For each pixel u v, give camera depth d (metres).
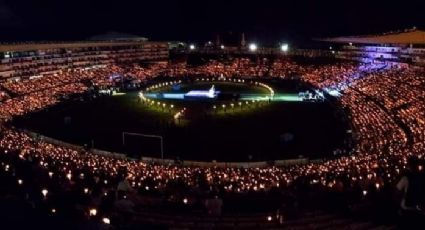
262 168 40.53
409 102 66.44
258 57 132.00
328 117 68.75
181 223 20.64
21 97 86.31
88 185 28.72
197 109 75.62
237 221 21.41
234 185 30.61
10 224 12.49
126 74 115.00
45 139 58.06
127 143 57.28
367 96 77.88
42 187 24.81
